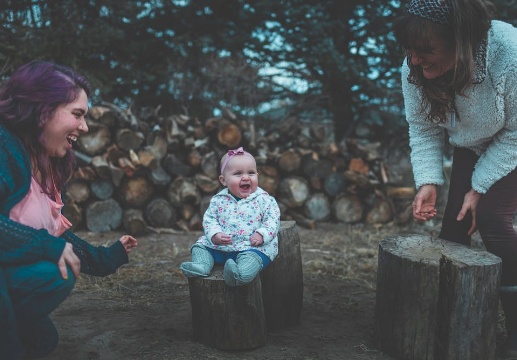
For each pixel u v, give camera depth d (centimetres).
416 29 221
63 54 702
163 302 346
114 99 807
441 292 249
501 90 239
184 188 591
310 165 646
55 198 226
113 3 753
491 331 249
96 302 342
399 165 878
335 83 864
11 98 200
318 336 291
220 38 848
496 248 264
